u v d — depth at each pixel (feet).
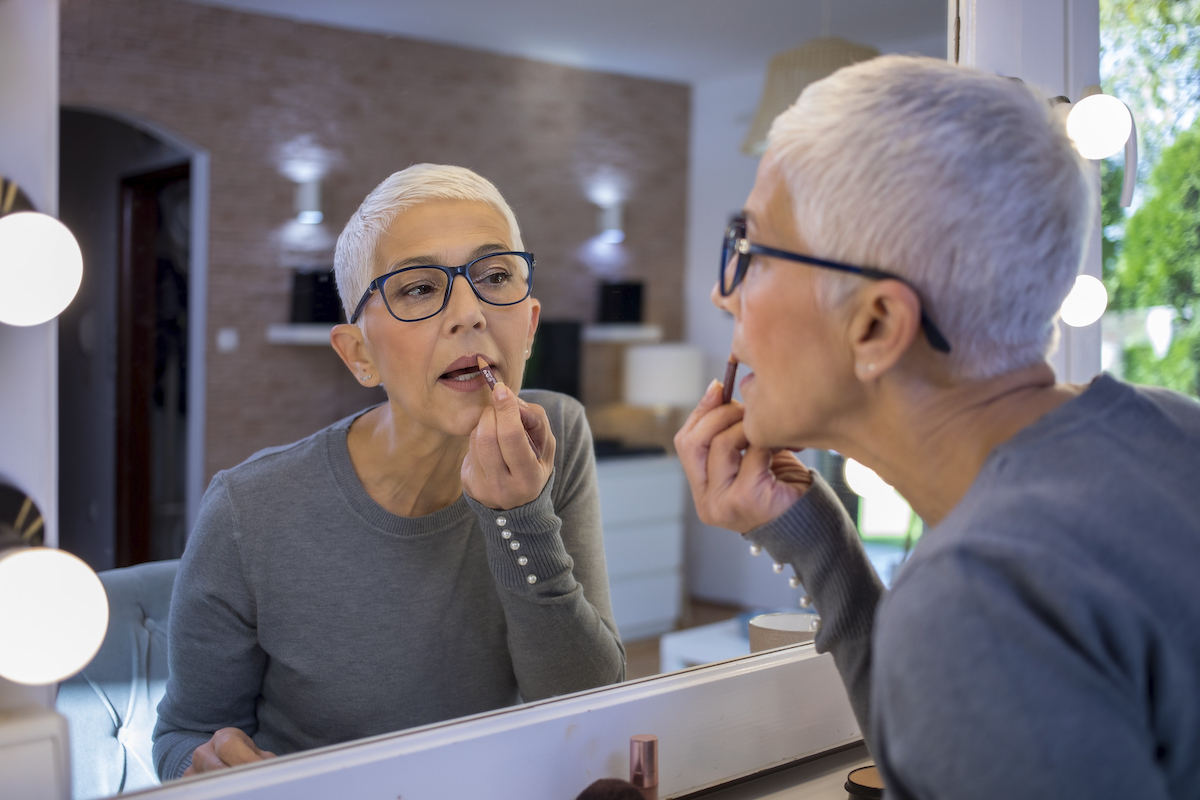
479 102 8.27
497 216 2.49
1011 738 1.29
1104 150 2.70
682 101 11.17
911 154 1.56
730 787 2.57
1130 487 1.49
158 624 2.10
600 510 3.06
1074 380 3.31
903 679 1.41
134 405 2.03
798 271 1.73
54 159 1.81
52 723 1.67
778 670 2.70
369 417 2.57
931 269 1.58
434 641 2.58
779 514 2.02
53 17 1.80
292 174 5.32
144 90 2.16
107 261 1.99
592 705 2.31
